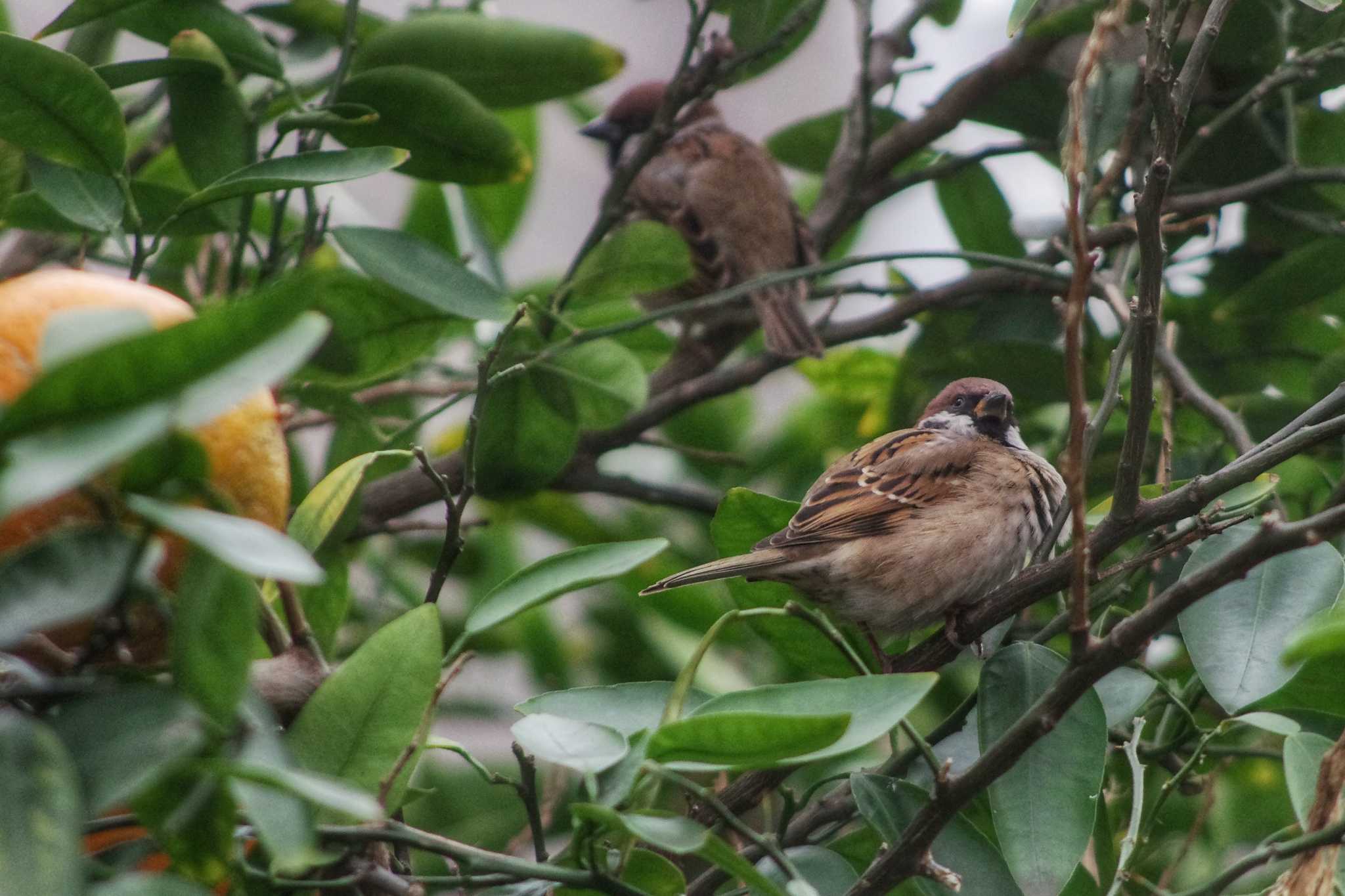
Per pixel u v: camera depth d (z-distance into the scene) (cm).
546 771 676
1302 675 499
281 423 607
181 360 252
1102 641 407
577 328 796
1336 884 494
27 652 356
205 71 633
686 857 671
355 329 681
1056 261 904
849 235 1125
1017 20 632
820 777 620
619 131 1284
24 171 629
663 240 747
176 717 302
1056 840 477
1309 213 885
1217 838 711
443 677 416
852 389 1005
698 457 878
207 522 273
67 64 493
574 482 871
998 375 894
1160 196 488
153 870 388
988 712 514
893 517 748
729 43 877
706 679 828
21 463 244
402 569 883
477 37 707
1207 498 521
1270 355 880
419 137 671
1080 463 399
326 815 397
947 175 965
